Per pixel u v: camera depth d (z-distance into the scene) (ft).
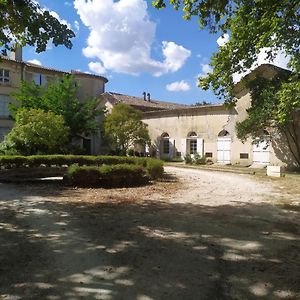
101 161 51.08
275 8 24.59
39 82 112.16
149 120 97.60
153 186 41.55
